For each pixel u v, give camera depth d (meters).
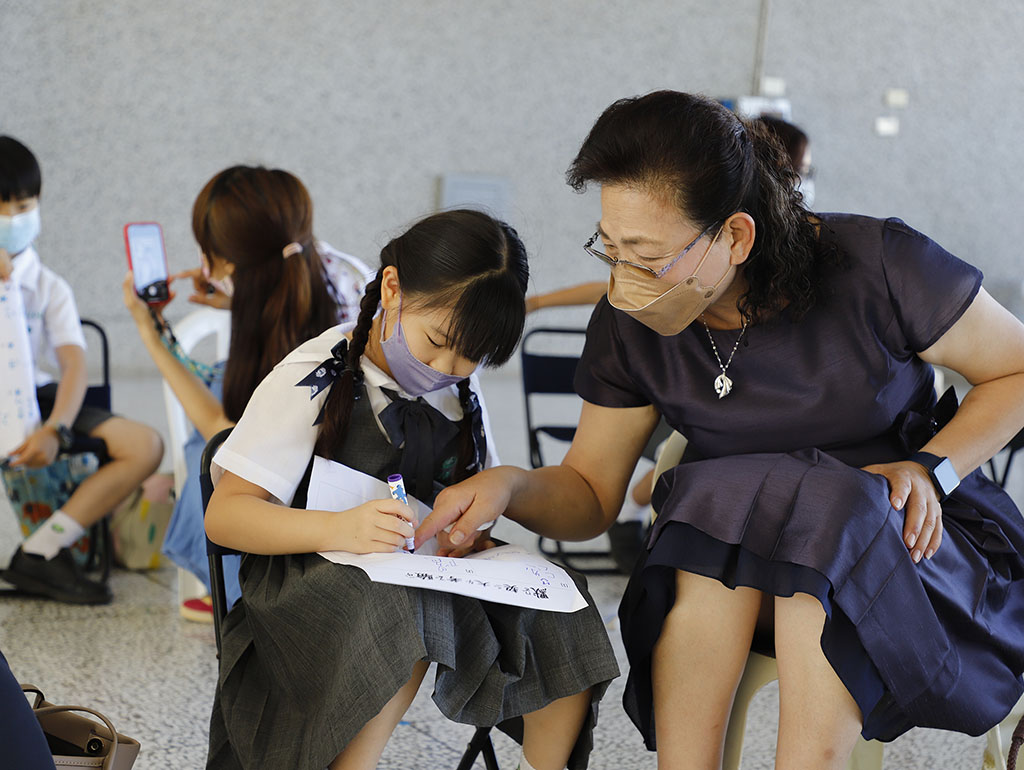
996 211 7.02
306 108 6.38
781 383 1.58
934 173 6.96
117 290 6.25
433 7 6.45
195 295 2.67
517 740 1.63
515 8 6.55
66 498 3.23
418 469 1.62
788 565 1.36
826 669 1.36
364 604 1.36
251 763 1.42
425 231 1.57
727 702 1.48
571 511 1.72
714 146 1.41
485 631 1.43
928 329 1.55
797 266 1.52
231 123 6.28
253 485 1.52
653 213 1.41
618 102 1.48
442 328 1.53
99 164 6.13
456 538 1.51
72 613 2.97
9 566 3.15
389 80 6.46
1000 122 6.94
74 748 1.47
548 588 1.48
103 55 6.05
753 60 6.84
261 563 1.54
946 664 1.40
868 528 1.37
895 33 6.83
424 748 2.22
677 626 1.47
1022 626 1.58
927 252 1.56
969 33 6.86
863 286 1.56
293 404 1.54
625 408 1.73
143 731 2.25
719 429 1.61
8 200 2.97
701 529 1.43
